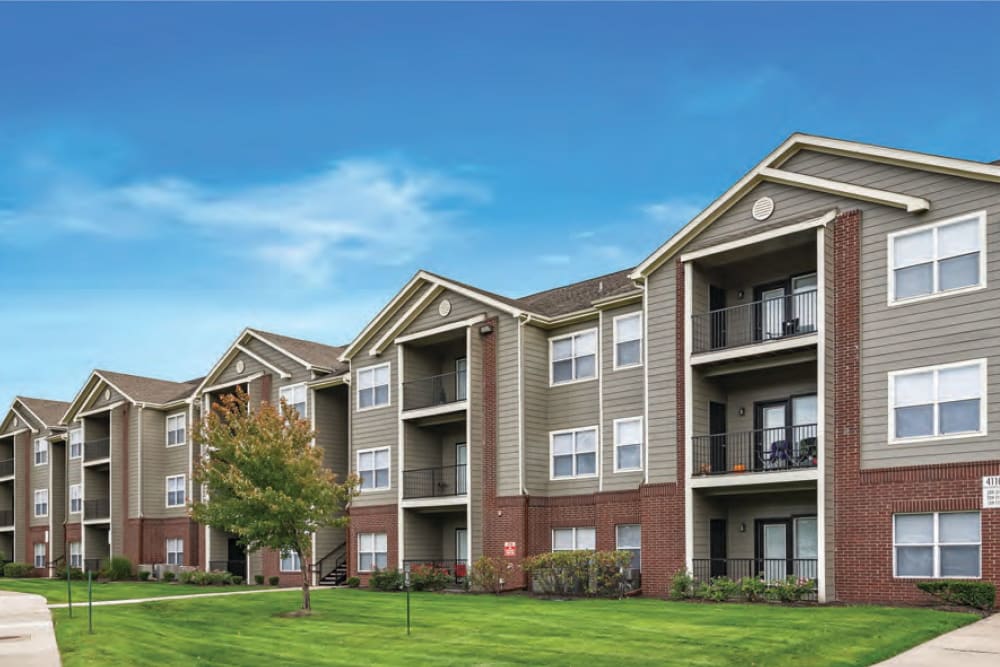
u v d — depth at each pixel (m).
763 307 27.72
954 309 22.45
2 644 20.83
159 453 50.44
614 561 27.62
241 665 17.59
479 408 33.47
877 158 24.05
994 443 21.48
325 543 40.06
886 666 15.34
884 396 23.33
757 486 25.77
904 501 22.64
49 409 61.09
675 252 28.20
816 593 23.59
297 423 26.27
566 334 33.09
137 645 20.17
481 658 17.14
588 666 15.93
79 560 54.47
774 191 26.12
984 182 22.28
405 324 36.72
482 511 32.81
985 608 20.72
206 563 44.97
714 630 18.81
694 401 27.25
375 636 20.55
